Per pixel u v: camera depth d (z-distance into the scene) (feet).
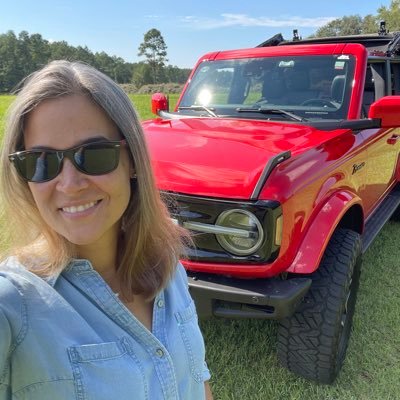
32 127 3.41
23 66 325.83
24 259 3.43
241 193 7.64
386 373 9.65
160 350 3.66
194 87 14.47
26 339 3.05
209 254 7.98
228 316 7.95
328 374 8.86
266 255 7.64
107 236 3.90
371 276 14.11
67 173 3.39
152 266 4.27
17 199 3.56
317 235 8.35
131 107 3.79
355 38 18.49
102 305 3.49
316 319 8.48
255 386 9.11
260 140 9.59
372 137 12.37
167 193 7.89
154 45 337.52
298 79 12.84
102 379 3.23
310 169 8.59
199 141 9.57
